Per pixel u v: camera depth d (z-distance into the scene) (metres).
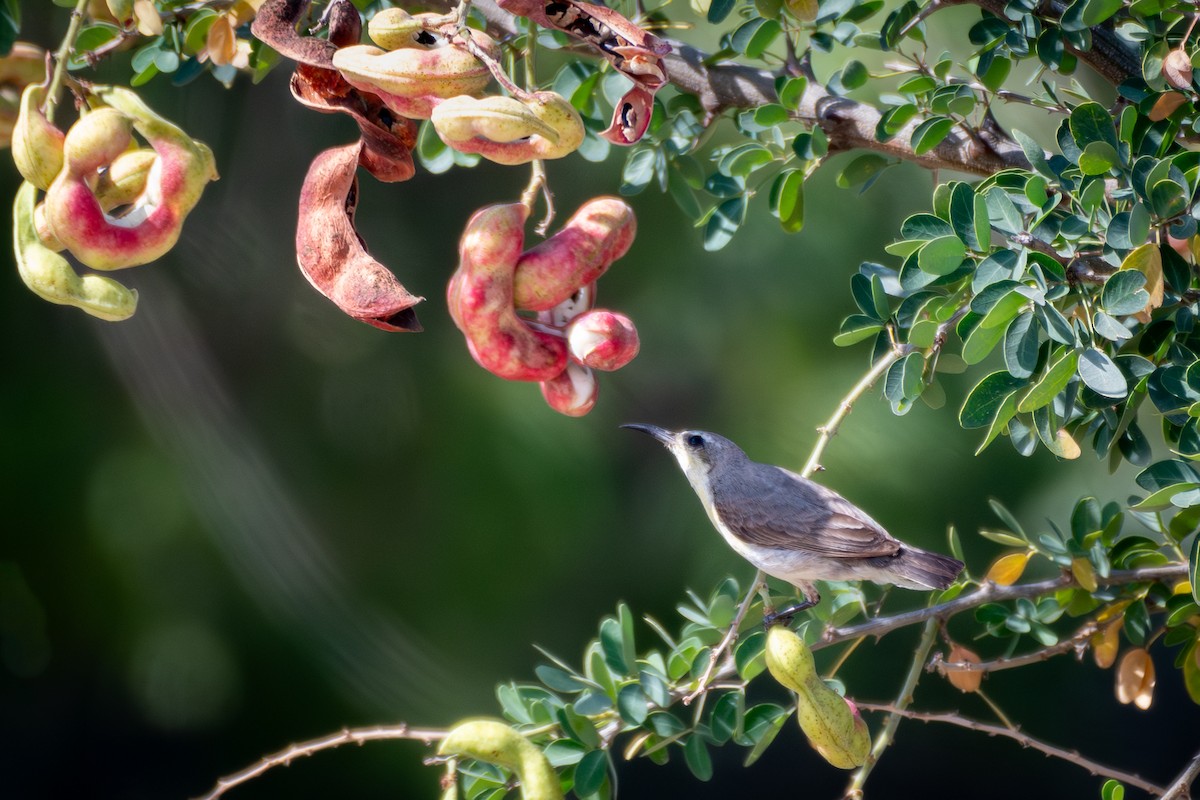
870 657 13.15
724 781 15.95
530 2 5.47
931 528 11.05
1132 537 7.52
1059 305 6.36
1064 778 15.22
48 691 12.26
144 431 11.38
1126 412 6.20
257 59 7.59
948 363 6.89
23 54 6.16
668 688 6.79
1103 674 14.39
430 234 11.70
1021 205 6.30
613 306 11.66
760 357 11.45
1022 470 11.37
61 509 11.09
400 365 11.61
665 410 11.77
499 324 5.74
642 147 7.77
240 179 11.87
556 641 11.51
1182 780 6.59
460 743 5.94
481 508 11.21
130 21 6.98
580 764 6.59
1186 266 6.20
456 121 5.13
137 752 12.39
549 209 5.86
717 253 11.48
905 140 7.33
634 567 11.70
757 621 7.44
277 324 11.78
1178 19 6.43
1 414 11.01
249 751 11.83
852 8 7.11
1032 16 6.94
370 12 7.38
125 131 5.23
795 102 7.28
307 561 11.27
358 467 11.45
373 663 11.31
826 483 11.04
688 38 10.64
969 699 13.86
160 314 11.47
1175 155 5.97
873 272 6.87
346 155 5.61
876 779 15.67
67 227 5.16
